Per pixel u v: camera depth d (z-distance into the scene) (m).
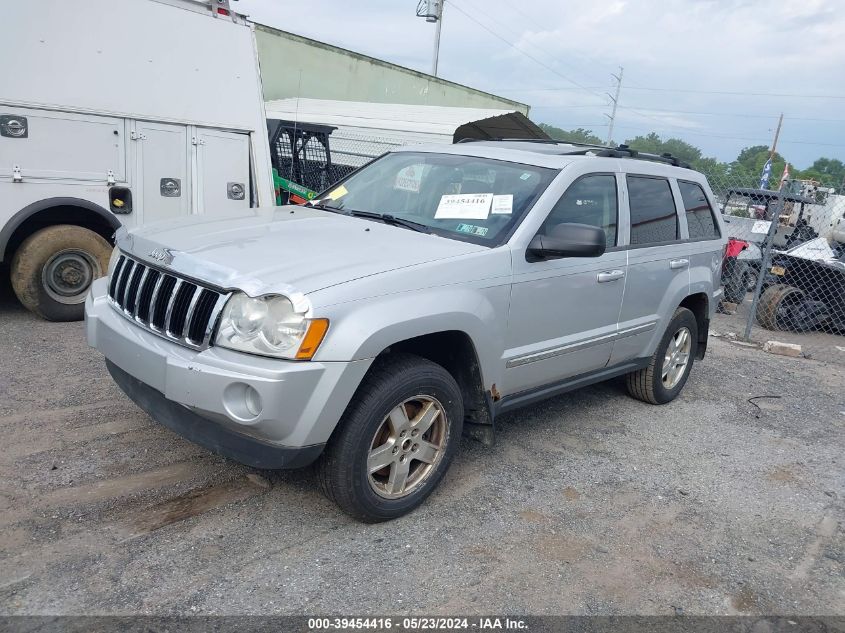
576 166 4.49
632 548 3.66
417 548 3.42
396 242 3.79
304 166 12.16
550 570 3.37
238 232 3.80
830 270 9.93
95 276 6.61
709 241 6.02
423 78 22.23
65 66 6.29
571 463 4.61
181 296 3.27
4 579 2.86
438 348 3.90
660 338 5.50
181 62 6.99
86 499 3.49
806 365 8.13
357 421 3.25
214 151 7.36
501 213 4.12
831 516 4.27
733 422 5.80
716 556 3.67
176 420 3.28
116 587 2.89
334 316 3.04
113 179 6.66
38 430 4.16
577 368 4.68
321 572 3.15
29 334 6.04
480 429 4.07
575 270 4.33
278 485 3.84
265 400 2.92
